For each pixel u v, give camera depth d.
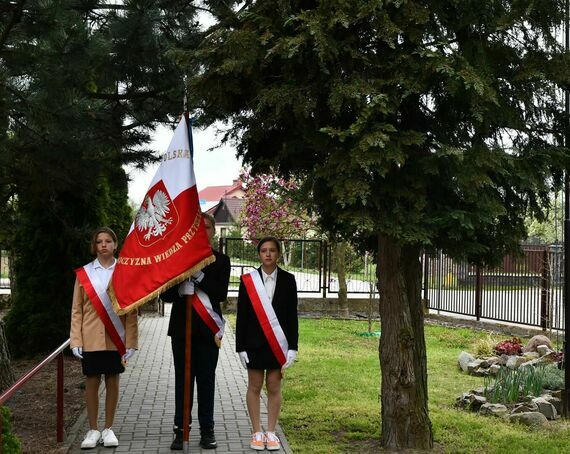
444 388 9.78
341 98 5.38
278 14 5.77
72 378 10.26
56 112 8.92
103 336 6.52
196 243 6.19
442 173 5.73
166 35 10.31
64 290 11.97
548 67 5.95
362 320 18.19
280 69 5.87
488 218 5.64
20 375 10.51
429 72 5.43
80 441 6.82
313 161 6.28
